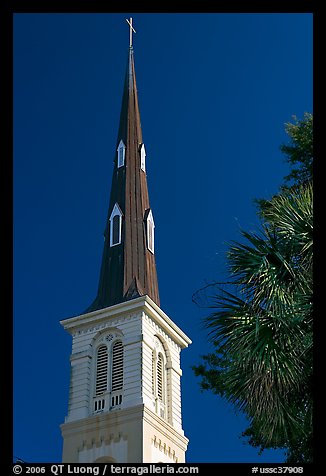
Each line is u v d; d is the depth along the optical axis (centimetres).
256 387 1934
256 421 2014
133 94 6919
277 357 1906
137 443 4488
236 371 2048
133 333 5053
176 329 5506
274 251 2078
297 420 1970
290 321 1944
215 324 2058
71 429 4803
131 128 6625
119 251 5803
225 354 2089
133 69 7094
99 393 4947
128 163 6388
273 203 2409
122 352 5044
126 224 5972
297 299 1984
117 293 5478
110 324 5203
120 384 4903
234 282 2078
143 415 4603
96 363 5119
